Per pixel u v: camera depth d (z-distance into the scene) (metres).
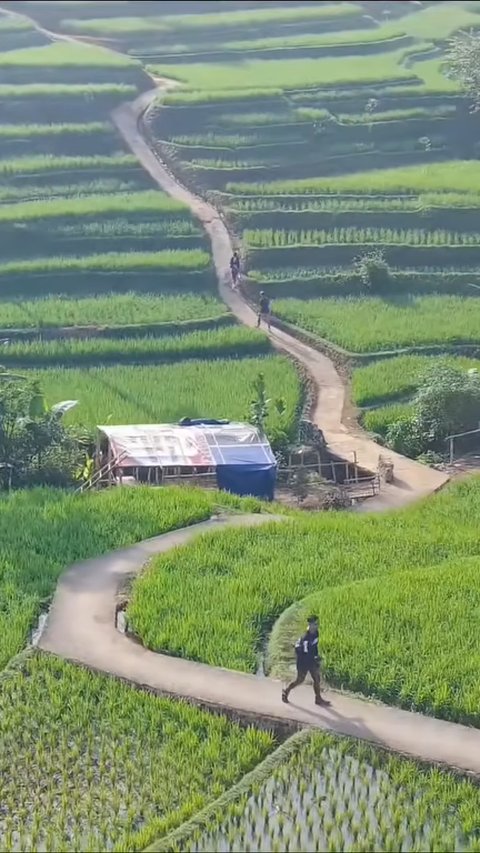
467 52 101.31
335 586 41.97
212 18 116.75
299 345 70.44
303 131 94.75
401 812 30.72
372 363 68.06
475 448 60.25
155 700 35.16
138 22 115.00
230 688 35.75
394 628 38.78
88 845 29.67
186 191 87.50
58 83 99.44
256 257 79.06
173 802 31.25
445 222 83.06
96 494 49.53
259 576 42.31
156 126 93.69
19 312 71.88
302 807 31.08
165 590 41.12
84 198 84.94
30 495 49.03
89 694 35.59
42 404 54.38
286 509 50.44
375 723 34.12
